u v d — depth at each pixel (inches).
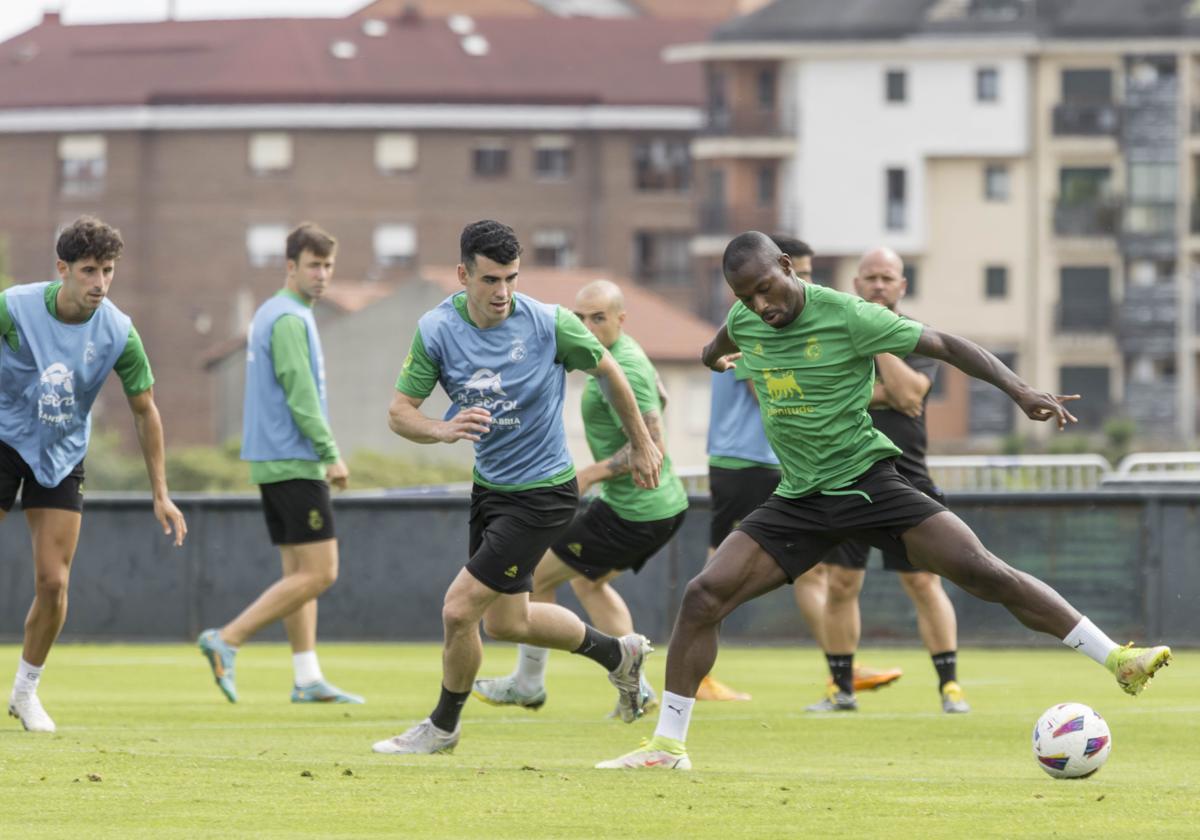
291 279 1358.3
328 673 1685.5
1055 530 1999.3
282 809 768.9
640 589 2036.2
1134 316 7716.5
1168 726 1169.4
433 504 2059.5
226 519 2055.9
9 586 2053.4
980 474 2888.8
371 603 2063.2
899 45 7770.7
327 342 7416.3
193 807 772.6
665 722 903.1
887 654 1963.6
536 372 935.0
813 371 880.9
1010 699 1406.3
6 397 1023.6
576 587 1253.7
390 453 7322.8
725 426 1336.1
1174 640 1977.1
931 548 877.2
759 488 1327.5
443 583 2057.1
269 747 1007.6
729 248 880.3
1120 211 7706.7
